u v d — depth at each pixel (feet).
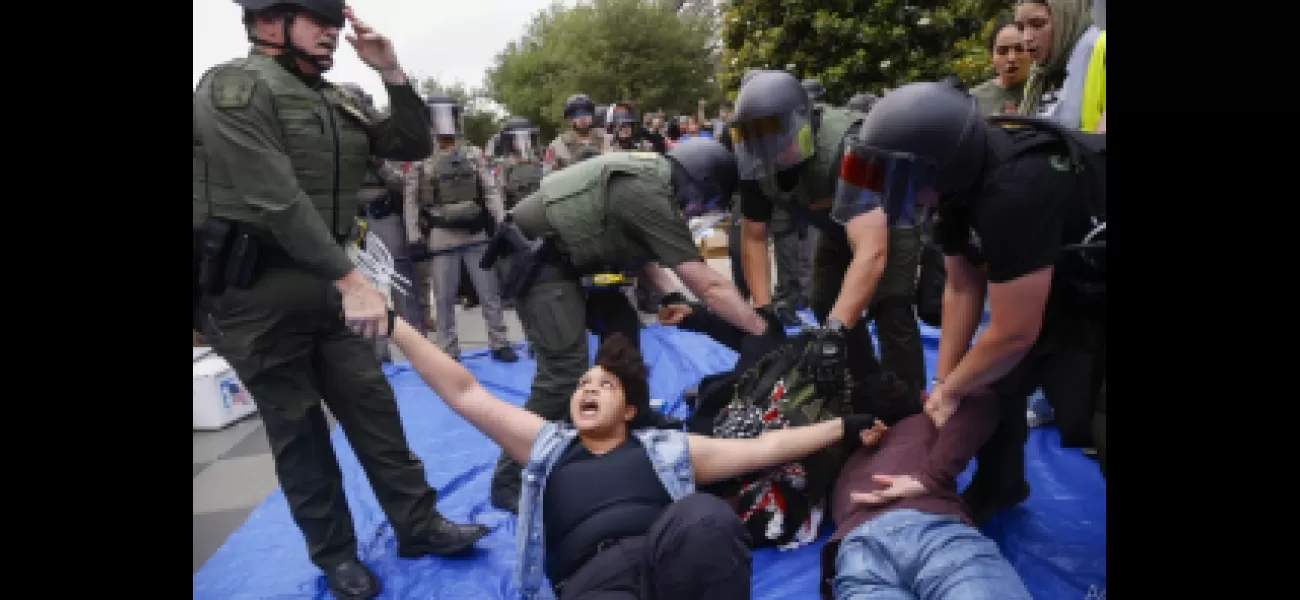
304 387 7.33
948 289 7.77
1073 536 8.18
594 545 6.08
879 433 7.25
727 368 15.55
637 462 6.44
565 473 6.41
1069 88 9.49
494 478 9.85
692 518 5.41
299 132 6.61
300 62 6.86
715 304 8.57
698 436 7.04
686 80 97.45
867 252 8.38
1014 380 7.17
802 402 8.11
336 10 6.72
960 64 23.76
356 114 7.36
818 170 8.52
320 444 7.59
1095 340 6.38
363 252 7.38
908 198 5.81
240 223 6.45
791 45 30.68
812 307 11.13
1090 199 5.63
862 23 28.66
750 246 10.88
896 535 6.02
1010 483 8.16
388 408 8.08
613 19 96.78
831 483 8.22
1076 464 9.82
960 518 6.22
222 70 6.40
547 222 8.77
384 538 9.02
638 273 10.19
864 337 10.19
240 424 13.28
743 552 5.48
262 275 6.72
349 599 7.74
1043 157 5.60
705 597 5.37
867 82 29.43
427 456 11.80
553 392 9.05
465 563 8.45
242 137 6.20
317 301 7.03
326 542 7.79
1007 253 5.74
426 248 17.07
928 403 7.08
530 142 20.71
